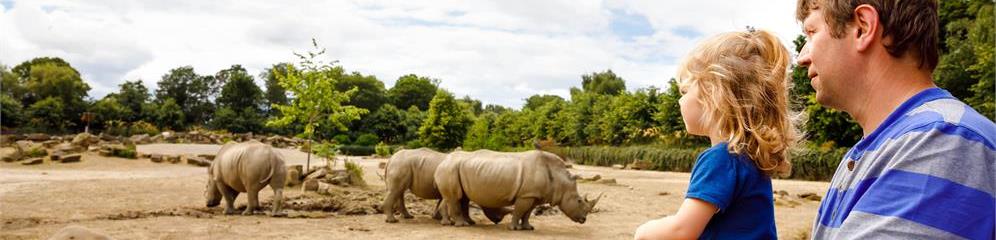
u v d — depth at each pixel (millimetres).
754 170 1760
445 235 10773
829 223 1479
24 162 28344
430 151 13055
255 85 96500
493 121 77812
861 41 1416
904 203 1207
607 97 60531
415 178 12703
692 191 1764
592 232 11711
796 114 2023
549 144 54281
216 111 92875
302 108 22859
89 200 14922
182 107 98688
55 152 31906
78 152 34031
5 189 16969
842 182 1463
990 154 1204
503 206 11859
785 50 1880
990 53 26156
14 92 80125
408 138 88625
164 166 31391
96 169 28250
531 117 71375
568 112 64062
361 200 15742
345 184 19469
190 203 14977
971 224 1151
